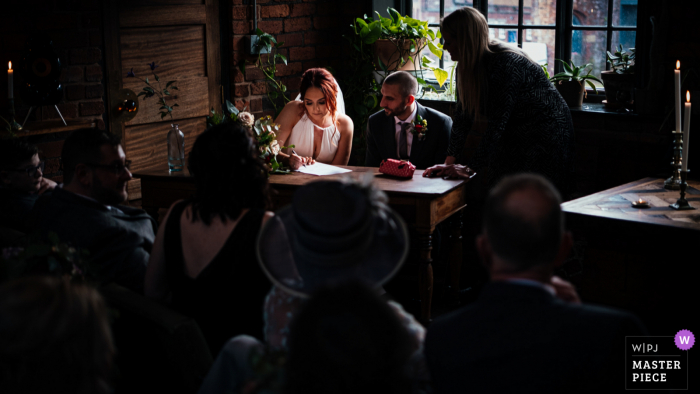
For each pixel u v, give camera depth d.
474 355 1.12
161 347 1.74
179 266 1.78
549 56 4.33
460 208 3.19
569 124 3.33
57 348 0.88
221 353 1.31
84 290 0.94
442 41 4.78
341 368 0.83
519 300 1.13
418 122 3.55
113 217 2.30
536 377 1.09
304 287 1.32
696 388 2.34
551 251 1.16
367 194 1.37
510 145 3.31
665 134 3.56
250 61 4.50
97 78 3.75
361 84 4.77
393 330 0.87
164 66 4.11
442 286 3.56
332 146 3.69
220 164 1.74
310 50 4.81
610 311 1.11
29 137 3.47
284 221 1.49
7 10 3.33
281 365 1.09
